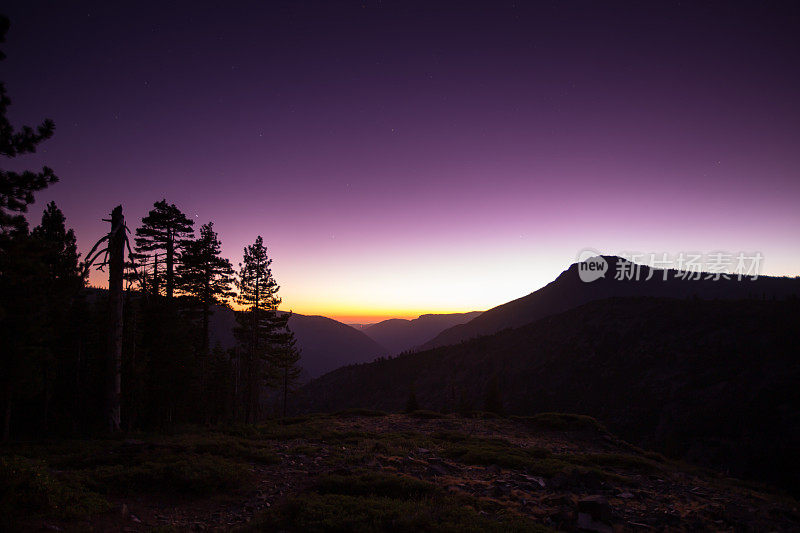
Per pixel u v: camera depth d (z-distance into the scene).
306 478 12.24
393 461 14.39
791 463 97.12
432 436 21.56
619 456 18.48
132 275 20.00
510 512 9.69
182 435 18.50
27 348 20.00
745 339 156.38
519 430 26.31
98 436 16.98
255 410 38.69
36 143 13.45
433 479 12.53
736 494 14.75
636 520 10.11
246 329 38.28
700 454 110.38
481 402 168.50
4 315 14.15
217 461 12.62
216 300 35.03
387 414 30.83
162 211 31.45
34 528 7.39
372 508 9.04
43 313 22.30
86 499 9.02
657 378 151.88
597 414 145.62
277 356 41.06
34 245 14.30
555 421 27.31
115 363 18.62
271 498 10.52
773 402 121.06
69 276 28.31
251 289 38.44
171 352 31.98
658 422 131.25
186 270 32.69
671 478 16.55
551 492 12.05
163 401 33.56
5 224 13.39
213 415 46.69
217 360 53.69
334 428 23.56
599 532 8.81
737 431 115.56
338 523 8.21
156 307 32.47
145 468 11.50
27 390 22.11
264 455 14.31
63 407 33.91
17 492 8.08
